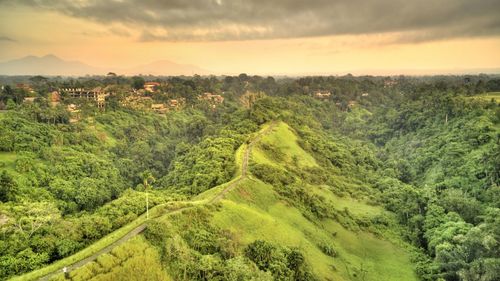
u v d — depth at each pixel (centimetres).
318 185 11012
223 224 6156
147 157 15250
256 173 8938
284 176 9444
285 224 7362
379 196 11288
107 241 4944
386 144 18788
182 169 11188
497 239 6662
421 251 8288
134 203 6669
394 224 9588
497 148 10581
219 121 19650
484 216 8319
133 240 4928
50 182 9712
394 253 8194
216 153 10219
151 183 11981
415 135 17775
